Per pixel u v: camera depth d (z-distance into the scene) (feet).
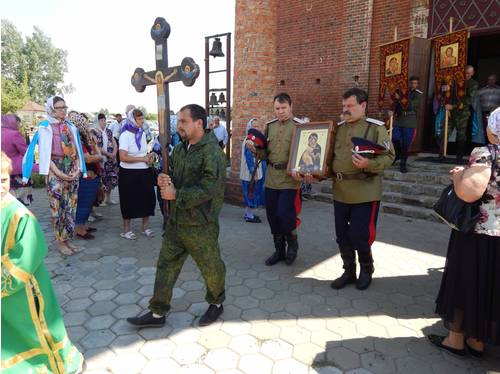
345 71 35.32
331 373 9.17
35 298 7.03
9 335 6.84
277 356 9.78
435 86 26.50
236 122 26.81
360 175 12.65
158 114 10.15
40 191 31.81
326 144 13.03
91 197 18.70
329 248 17.78
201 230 10.09
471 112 28.76
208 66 38.29
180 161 10.16
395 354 9.91
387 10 32.65
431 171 27.32
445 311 9.70
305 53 37.96
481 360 9.73
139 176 18.33
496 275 8.85
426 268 15.57
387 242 18.88
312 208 25.90
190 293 13.10
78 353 8.03
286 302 12.57
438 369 9.37
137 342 10.30
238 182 26.55
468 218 8.72
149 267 15.40
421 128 32.58
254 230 20.68
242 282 14.07
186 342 10.32
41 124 15.55
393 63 27.22
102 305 12.31
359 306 12.37
